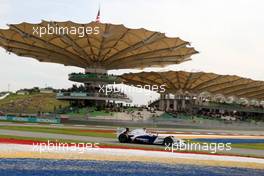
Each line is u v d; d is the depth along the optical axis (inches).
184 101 4608.8
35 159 838.5
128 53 3784.5
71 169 756.0
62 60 3986.2
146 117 3629.4
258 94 5300.2
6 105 5167.3
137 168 807.7
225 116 4281.5
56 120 3213.6
